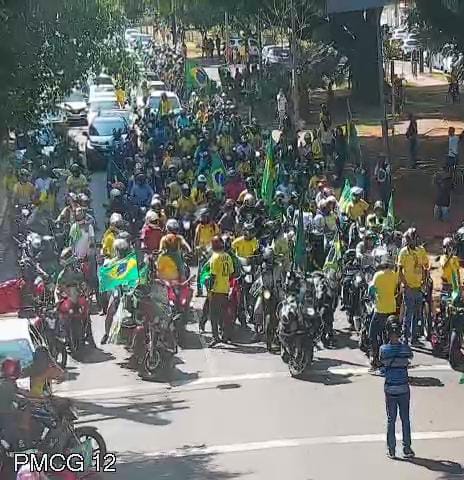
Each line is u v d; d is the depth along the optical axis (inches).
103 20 985.5
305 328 650.2
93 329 768.3
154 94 1736.0
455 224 1060.5
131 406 610.2
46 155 1165.1
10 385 489.4
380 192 1111.0
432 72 2380.7
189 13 2085.4
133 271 685.9
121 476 504.1
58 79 774.5
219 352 713.6
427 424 570.6
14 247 914.7
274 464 517.0
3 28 562.6
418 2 1417.3
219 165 1056.2
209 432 564.7
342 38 1836.9
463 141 1401.3
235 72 2164.1
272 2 1676.9
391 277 653.3
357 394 620.4
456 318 665.0
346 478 496.7
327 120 1416.1
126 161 1231.5
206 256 824.3
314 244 810.2
